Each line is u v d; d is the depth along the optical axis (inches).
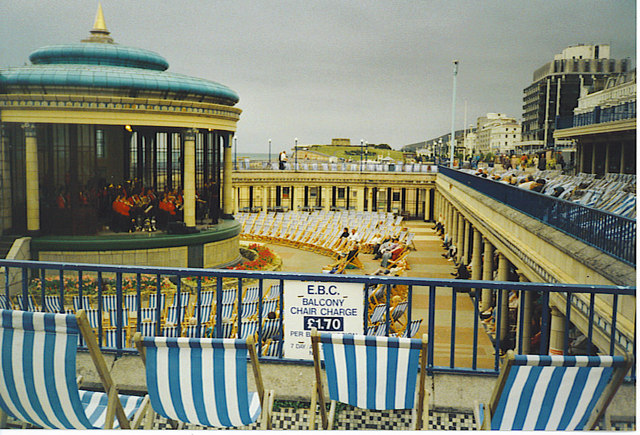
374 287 577.0
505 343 558.3
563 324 364.8
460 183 1018.7
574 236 342.3
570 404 135.6
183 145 942.4
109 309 436.1
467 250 978.1
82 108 832.3
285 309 188.4
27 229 842.8
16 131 851.4
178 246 887.1
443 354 542.0
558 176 904.3
